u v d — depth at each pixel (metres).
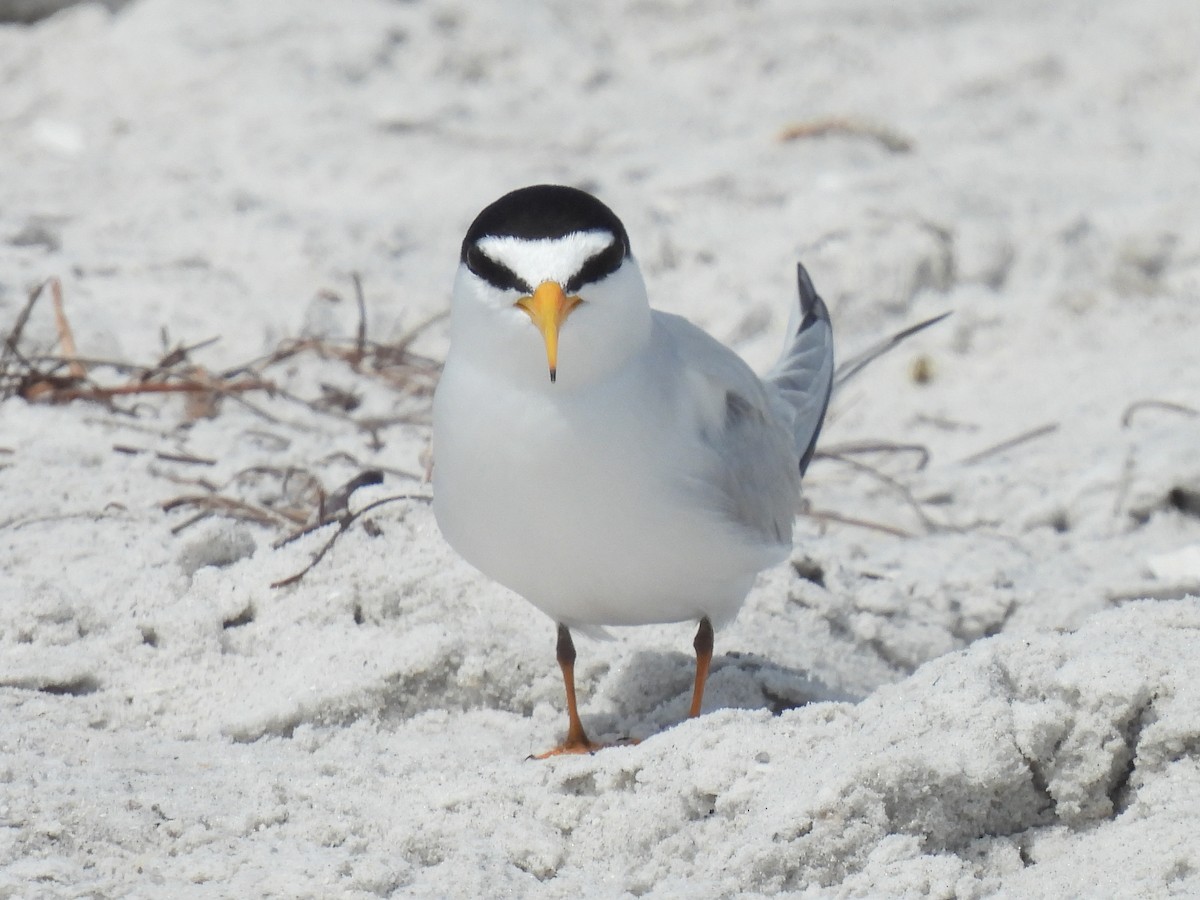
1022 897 7.00
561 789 7.81
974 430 14.12
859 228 16.88
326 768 8.16
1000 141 20.02
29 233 15.47
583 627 9.02
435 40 21.48
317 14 21.47
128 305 14.38
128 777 7.88
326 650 9.27
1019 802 7.48
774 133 20.20
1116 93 21.47
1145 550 12.03
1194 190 17.78
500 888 7.15
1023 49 22.23
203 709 8.95
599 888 7.26
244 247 15.93
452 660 9.24
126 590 9.57
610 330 7.96
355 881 7.04
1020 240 16.91
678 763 7.70
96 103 19.70
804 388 10.59
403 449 11.96
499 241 7.89
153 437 11.84
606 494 8.10
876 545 11.98
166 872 7.14
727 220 17.69
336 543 9.97
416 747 8.71
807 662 10.02
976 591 11.09
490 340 8.00
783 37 23.11
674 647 9.95
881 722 7.55
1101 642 7.80
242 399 12.42
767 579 10.70
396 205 17.91
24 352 13.12
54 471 10.98
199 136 19.11
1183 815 7.20
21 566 9.82
